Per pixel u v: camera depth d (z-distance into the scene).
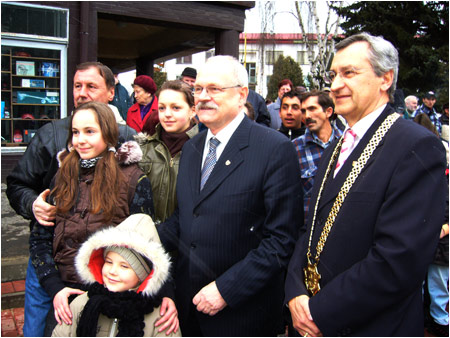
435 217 1.36
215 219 1.80
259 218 1.82
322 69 9.45
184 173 2.00
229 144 1.88
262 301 1.87
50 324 1.88
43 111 6.00
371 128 1.54
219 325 1.82
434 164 1.39
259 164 1.80
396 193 1.38
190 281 1.85
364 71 1.52
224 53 7.20
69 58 6.01
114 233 1.61
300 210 1.85
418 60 8.95
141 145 2.40
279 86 5.38
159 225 2.04
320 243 1.58
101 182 1.82
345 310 1.40
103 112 1.87
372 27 9.53
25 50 5.76
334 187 1.58
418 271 1.35
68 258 1.82
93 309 1.57
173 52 9.08
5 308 3.24
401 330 1.43
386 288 1.35
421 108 4.98
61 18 5.87
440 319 3.02
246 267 1.72
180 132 2.38
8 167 5.76
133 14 6.27
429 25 9.46
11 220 4.46
